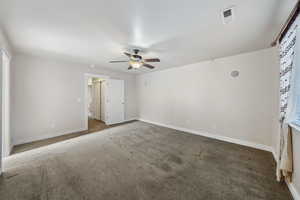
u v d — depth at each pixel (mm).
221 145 3020
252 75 2898
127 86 5652
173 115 4523
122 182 1738
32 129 3297
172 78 4512
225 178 1834
